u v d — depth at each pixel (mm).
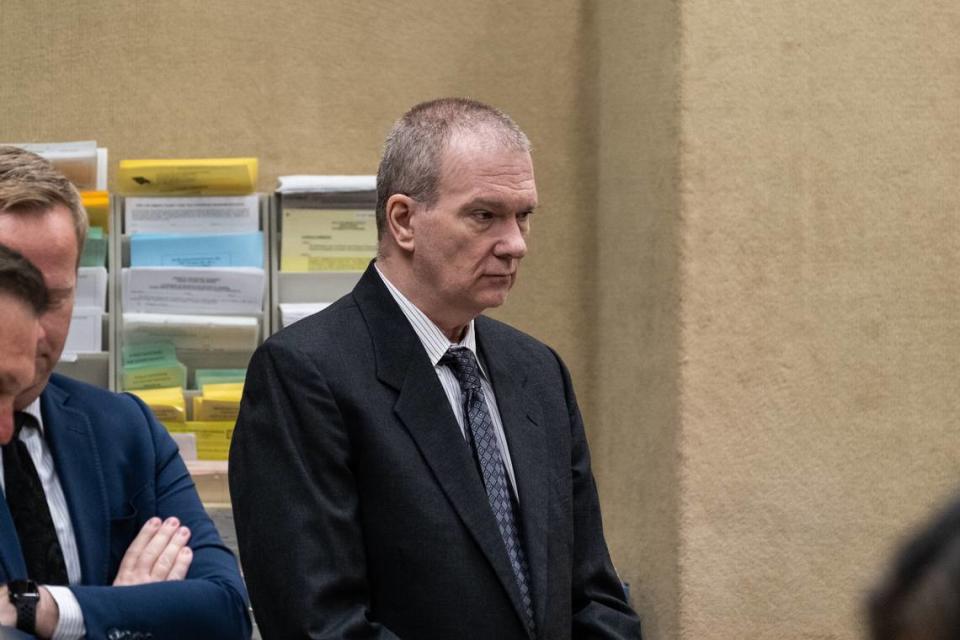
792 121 10172
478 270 5848
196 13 11570
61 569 5441
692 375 9992
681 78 10008
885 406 10289
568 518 6113
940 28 10383
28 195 5441
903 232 10320
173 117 11523
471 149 5832
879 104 10289
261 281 10094
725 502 10039
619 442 11062
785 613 10102
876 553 10234
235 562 5910
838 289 10234
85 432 5723
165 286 10023
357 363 5840
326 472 5633
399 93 11781
